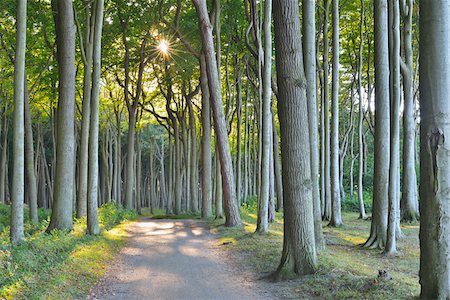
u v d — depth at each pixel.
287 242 8.82
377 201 13.58
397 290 6.80
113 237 15.05
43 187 38.06
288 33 8.65
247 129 33.41
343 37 25.66
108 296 7.85
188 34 25.11
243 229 17.78
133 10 25.05
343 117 32.66
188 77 28.77
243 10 23.45
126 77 28.89
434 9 6.02
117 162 37.09
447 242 5.98
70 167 15.31
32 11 19.06
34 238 11.73
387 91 13.55
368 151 40.94
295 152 8.73
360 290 7.09
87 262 10.19
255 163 35.34
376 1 13.65
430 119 6.03
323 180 22.03
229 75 29.61
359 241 14.78
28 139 20.56
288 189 8.82
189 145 37.91
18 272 8.03
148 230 19.22
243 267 10.32
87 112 18.06
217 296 7.74
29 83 25.95
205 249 13.48
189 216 28.89
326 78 20.38
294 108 8.72
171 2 25.05
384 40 13.57
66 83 15.42
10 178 44.81
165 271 10.12
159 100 37.09
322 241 11.62
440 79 5.97
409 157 19.88
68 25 15.57
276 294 7.68
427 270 6.10
